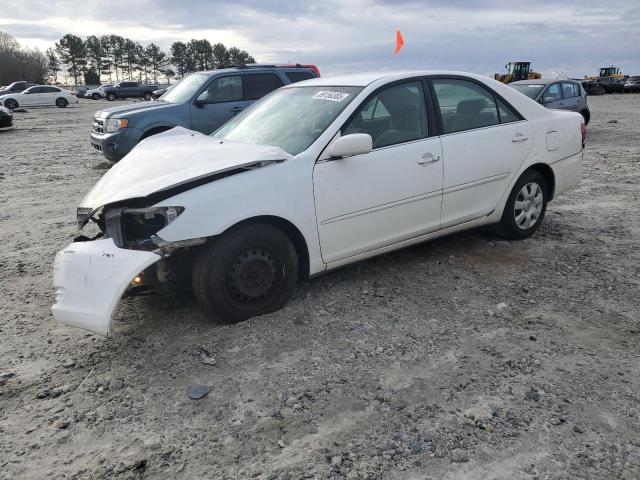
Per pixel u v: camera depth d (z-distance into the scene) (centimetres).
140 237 352
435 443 256
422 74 462
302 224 380
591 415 274
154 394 301
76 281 331
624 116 2261
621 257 499
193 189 344
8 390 307
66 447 261
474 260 492
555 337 354
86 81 10394
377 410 282
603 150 1225
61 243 584
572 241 545
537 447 252
